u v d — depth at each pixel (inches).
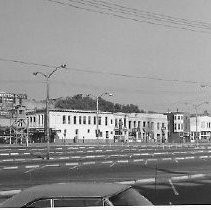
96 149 2346.2
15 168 1184.8
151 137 4475.9
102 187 232.7
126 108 6338.6
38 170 1129.4
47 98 1715.1
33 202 218.5
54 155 1781.5
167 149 2472.9
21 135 3221.0
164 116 4677.7
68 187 232.1
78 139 3759.8
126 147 2696.9
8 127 3454.7
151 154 1904.5
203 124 4958.2
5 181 886.4
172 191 699.4
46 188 230.8
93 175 1011.3
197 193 672.4
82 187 232.1
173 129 4763.8
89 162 1392.7
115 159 1560.0
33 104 4303.6
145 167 1250.6
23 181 887.7
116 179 903.7
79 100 5689.0
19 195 227.5
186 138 4790.8
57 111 3686.0
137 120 4402.1
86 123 3868.1
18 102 4050.2
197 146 3102.9
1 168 1180.5
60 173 1056.2
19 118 3383.4
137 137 4264.3
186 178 922.7
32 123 3801.7
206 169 1198.9
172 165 1341.0
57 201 217.8
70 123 3767.2
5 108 3811.5
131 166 1278.3
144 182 837.2
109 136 4042.8
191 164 1393.9
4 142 3253.0
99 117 3996.1
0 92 3944.4
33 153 1898.4
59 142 3501.5
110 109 6043.3
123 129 4180.6
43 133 3580.2
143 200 233.5
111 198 219.8
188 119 4867.1
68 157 1648.6
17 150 2143.2
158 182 845.2
